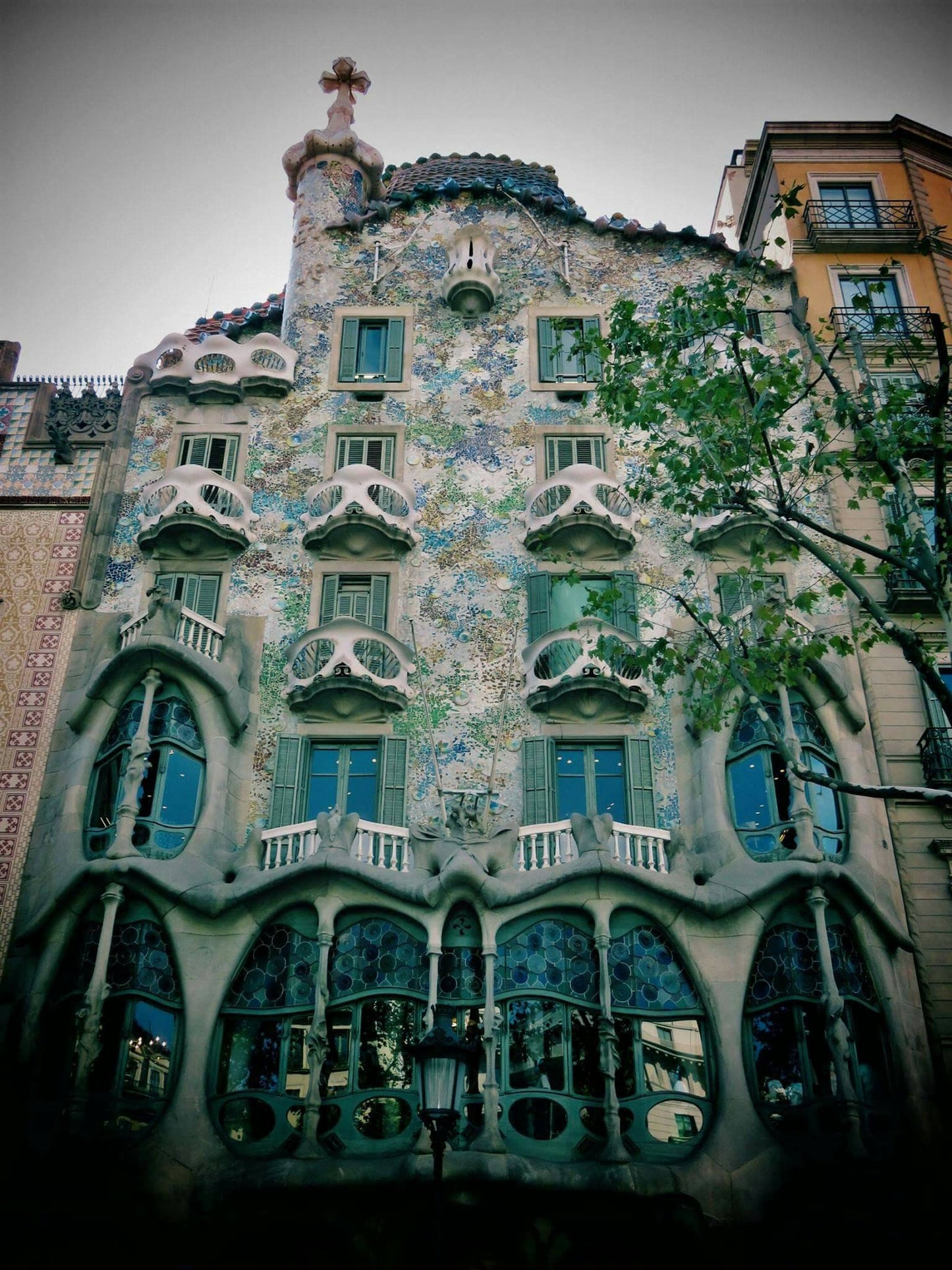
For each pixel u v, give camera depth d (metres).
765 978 19.77
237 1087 19.08
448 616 24.03
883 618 15.78
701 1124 18.91
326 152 30.50
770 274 28.31
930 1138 18.97
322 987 19.22
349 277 28.56
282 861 20.73
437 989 19.28
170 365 27.23
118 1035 18.91
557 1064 19.08
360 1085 18.92
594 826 20.33
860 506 25.03
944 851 21.48
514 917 19.73
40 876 20.97
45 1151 18.08
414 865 20.44
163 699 21.75
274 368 26.86
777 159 30.14
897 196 29.48
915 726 22.72
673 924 19.98
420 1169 17.33
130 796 20.47
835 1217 17.72
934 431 16.70
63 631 23.81
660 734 22.66
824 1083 18.84
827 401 18.73
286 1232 17.89
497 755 22.55
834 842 21.00
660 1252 18.02
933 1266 17.59
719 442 17.91
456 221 29.38
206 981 19.56
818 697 21.94
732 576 24.22
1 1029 19.45
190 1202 17.94
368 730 22.73
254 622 23.91
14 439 26.41
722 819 21.03
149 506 24.92
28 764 22.33
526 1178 17.48
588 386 26.70
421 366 27.22
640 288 28.42
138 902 19.95
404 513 24.78
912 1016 20.11
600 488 24.81
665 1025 19.58
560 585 24.41
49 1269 17.45
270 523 25.17
